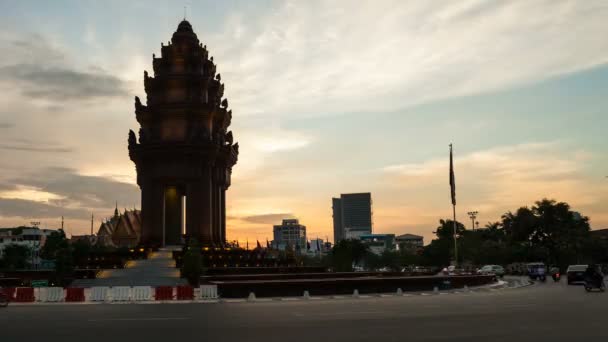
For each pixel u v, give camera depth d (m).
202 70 94.88
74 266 70.88
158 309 38.03
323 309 35.81
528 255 142.75
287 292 52.19
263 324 27.19
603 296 45.72
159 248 85.50
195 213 87.31
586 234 143.62
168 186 94.56
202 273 62.41
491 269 107.62
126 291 49.25
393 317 29.92
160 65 93.50
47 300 48.28
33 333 24.84
